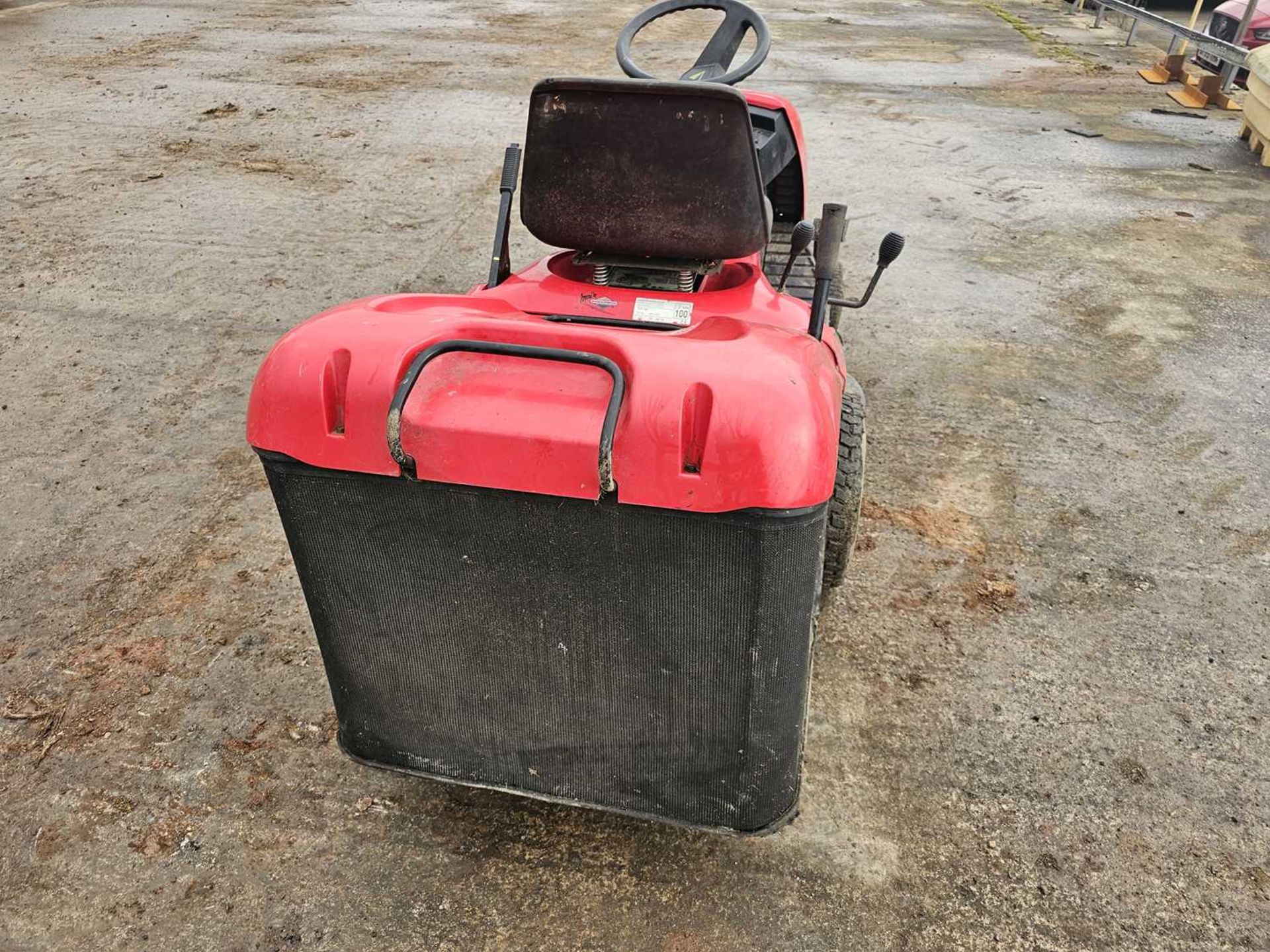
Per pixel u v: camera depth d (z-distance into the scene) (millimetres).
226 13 12719
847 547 2668
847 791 2400
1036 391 4289
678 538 1560
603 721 1856
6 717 2600
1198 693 2709
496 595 1732
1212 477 3686
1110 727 2592
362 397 1580
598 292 2279
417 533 1686
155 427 3932
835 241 1955
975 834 2291
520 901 2135
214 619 2949
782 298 2410
